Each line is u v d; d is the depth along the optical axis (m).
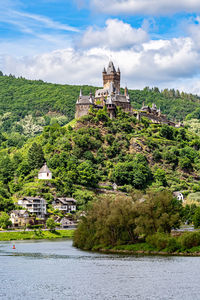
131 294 126.56
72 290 130.75
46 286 135.00
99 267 160.62
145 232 196.12
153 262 167.00
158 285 134.88
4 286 135.25
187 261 167.62
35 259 179.88
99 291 129.62
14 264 168.88
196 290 129.75
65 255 189.88
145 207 196.75
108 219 199.12
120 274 148.50
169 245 187.62
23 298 123.62
